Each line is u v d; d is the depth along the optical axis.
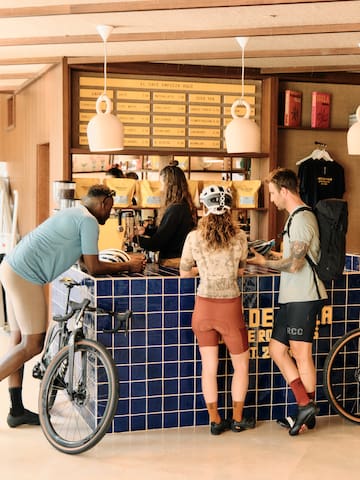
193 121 7.09
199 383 4.53
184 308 4.46
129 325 4.38
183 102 7.05
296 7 4.43
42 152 8.11
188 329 4.48
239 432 4.45
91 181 6.36
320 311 4.38
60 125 6.86
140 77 6.94
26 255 4.28
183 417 4.52
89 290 4.48
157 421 4.48
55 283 5.53
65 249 4.30
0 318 7.81
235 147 5.34
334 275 4.25
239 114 7.19
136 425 4.45
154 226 6.32
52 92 7.18
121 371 4.39
